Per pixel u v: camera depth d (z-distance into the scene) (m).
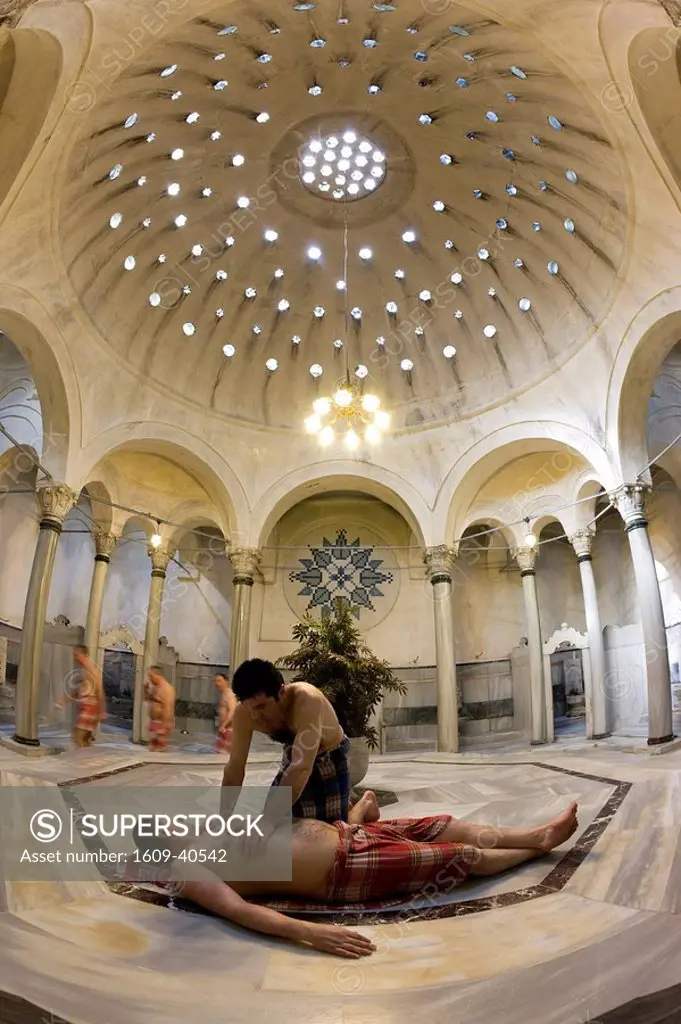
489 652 16.72
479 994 1.94
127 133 10.09
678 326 10.51
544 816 4.88
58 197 9.60
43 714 13.73
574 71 8.17
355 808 3.75
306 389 15.89
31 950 2.19
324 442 11.84
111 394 12.89
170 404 14.23
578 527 14.27
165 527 15.20
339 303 15.15
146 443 13.84
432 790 6.59
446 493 14.67
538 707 14.09
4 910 2.59
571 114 9.46
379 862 2.94
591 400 12.48
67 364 11.61
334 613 6.94
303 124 11.91
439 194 13.09
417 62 10.43
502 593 17.17
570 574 16.77
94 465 12.37
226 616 17.45
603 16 6.80
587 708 13.74
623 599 15.41
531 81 9.40
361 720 6.54
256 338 15.15
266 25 9.55
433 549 14.52
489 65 9.65
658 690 10.34
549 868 3.32
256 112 11.45
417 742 15.89
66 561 15.53
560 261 12.44
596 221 11.00
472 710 16.33
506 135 11.12
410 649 17.00
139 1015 1.79
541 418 13.54
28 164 8.15
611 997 1.85
